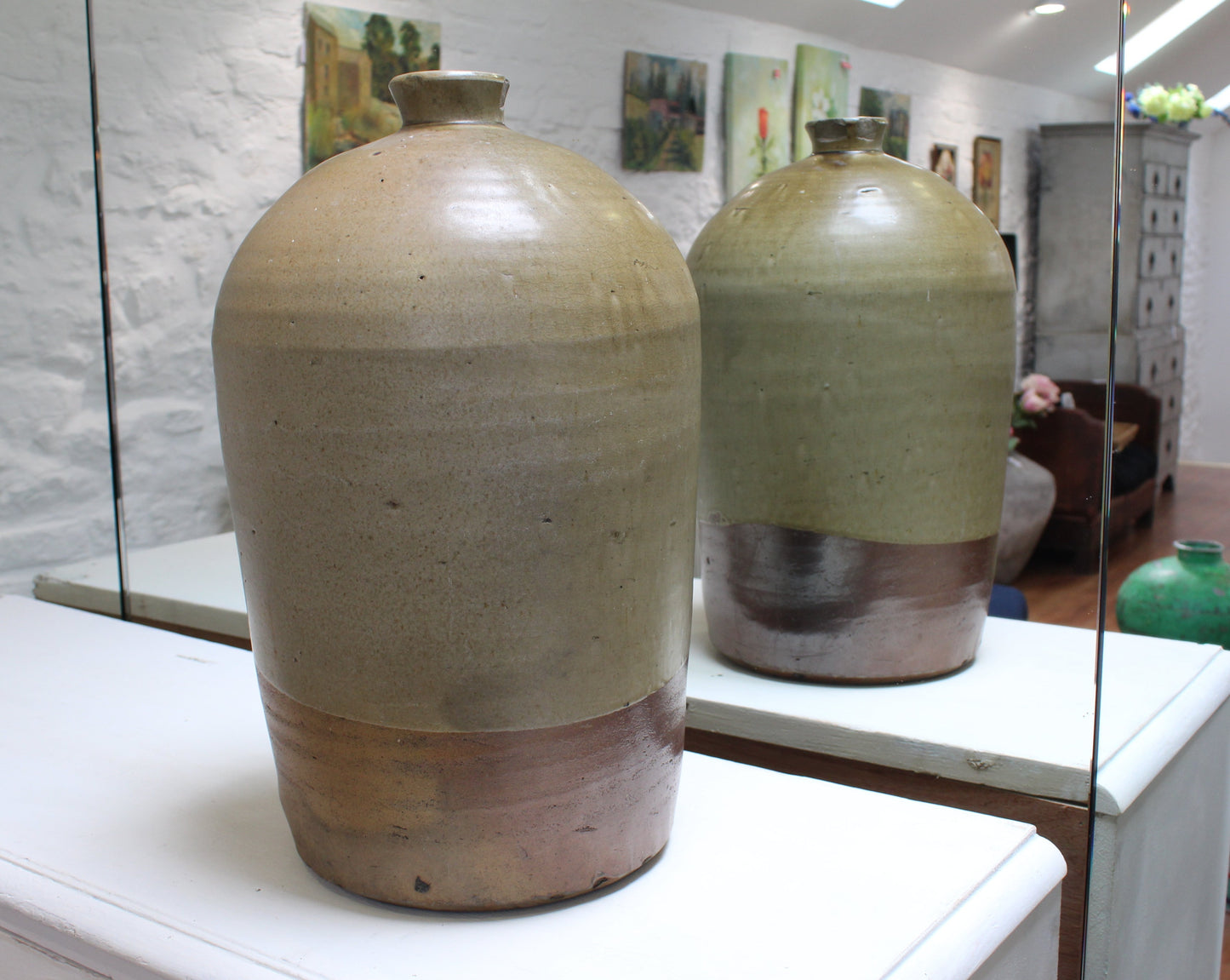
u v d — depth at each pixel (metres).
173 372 1.47
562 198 0.63
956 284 0.95
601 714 0.66
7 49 1.46
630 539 0.65
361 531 0.62
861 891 0.70
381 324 0.59
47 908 0.70
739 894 0.70
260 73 1.37
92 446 1.54
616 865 0.70
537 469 0.61
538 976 0.61
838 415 0.99
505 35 1.23
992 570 1.05
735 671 1.12
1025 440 1.01
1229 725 1.15
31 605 1.41
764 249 1.00
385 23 1.29
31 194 1.49
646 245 0.66
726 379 1.03
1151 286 0.94
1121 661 1.03
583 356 0.61
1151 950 1.00
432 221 0.60
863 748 0.98
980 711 0.99
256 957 0.63
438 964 0.62
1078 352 0.97
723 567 1.10
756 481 1.04
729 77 1.13
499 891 0.67
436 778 0.65
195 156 1.42
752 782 0.88
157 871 0.73
